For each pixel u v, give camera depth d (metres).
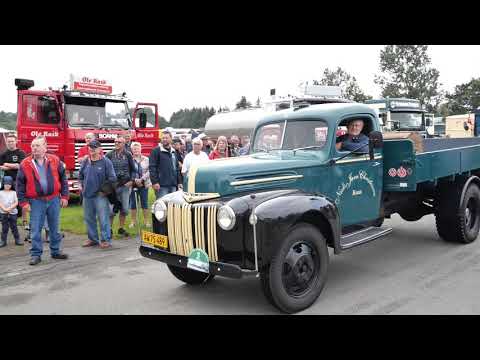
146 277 5.67
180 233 4.49
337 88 15.95
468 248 6.71
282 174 4.77
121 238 7.98
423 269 5.70
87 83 11.84
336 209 4.64
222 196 4.44
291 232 4.25
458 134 23.42
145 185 8.66
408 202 6.91
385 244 7.09
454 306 4.43
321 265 4.54
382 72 52.19
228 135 17.25
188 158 8.70
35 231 6.33
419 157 5.80
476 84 53.19
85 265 6.25
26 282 5.51
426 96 49.66
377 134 5.21
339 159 5.24
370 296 4.76
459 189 6.75
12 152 8.93
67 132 11.33
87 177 7.15
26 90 10.94
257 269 4.03
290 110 5.73
